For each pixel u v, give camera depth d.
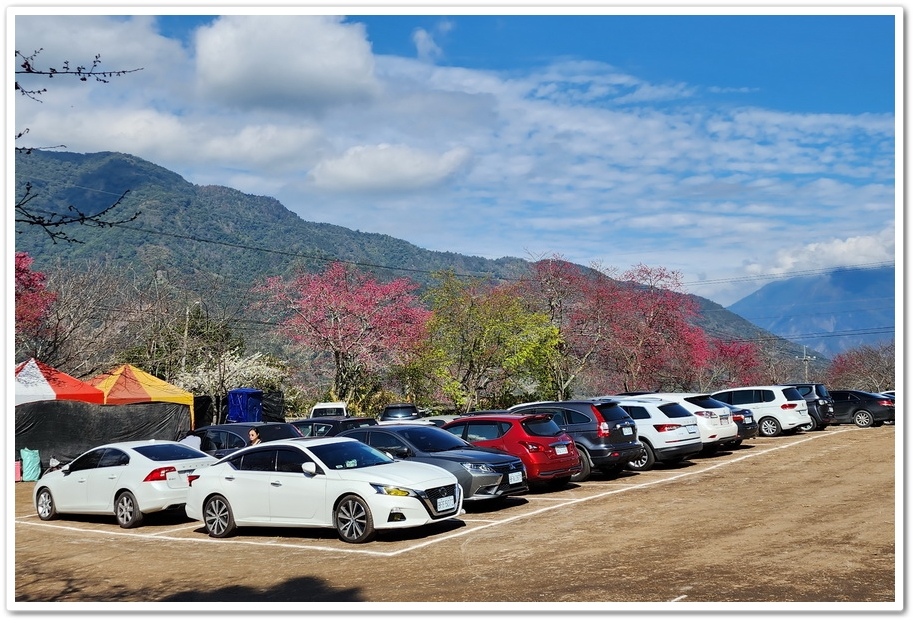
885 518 10.73
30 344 31.19
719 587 7.55
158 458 13.93
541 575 8.35
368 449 12.15
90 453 14.59
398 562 9.43
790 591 7.33
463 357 35.62
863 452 19.16
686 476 16.27
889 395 28.61
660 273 43.09
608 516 11.92
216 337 40.72
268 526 11.67
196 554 10.84
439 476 11.28
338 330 35.44
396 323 35.56
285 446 11.91
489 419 14.71
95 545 12.04
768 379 65.56
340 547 10.60
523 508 13.11
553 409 16.61
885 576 7.75
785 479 15.17
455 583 8.20
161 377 37.97
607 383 44.38
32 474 22.00
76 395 24.39
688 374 44.84
